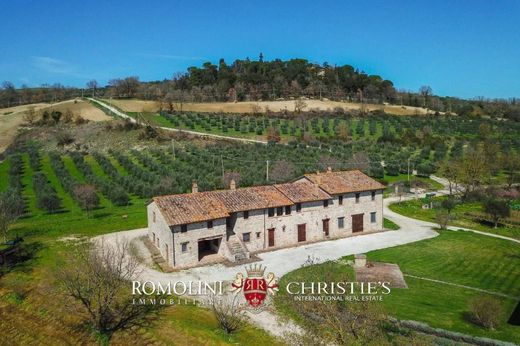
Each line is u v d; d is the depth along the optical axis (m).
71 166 104.69
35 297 40.16
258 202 53.06
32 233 57.34
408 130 135.38
